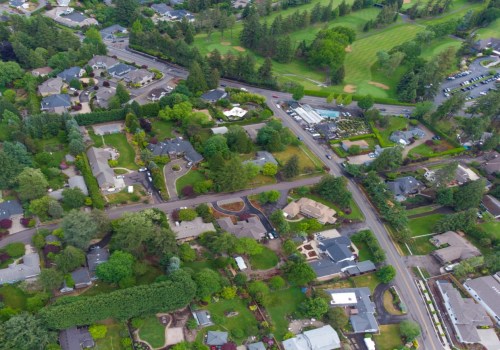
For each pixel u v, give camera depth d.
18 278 117.12
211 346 108.88
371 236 144.12
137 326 110.31
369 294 127.19
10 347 95.44
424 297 129.25
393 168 182.75
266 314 118.62
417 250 145.50
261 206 155.62
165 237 125.19
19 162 150.50
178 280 113.94
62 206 144.12
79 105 196.88
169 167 168.25
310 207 153.50
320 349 110.50
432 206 165.25
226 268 128.38
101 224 130.62
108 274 115.69
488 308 126.25
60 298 107.56
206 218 143.50
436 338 118.44
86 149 170.38
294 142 188.12
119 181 157.00
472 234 151.25
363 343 115.00
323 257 138.88
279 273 130.88
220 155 159.75
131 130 183.00
